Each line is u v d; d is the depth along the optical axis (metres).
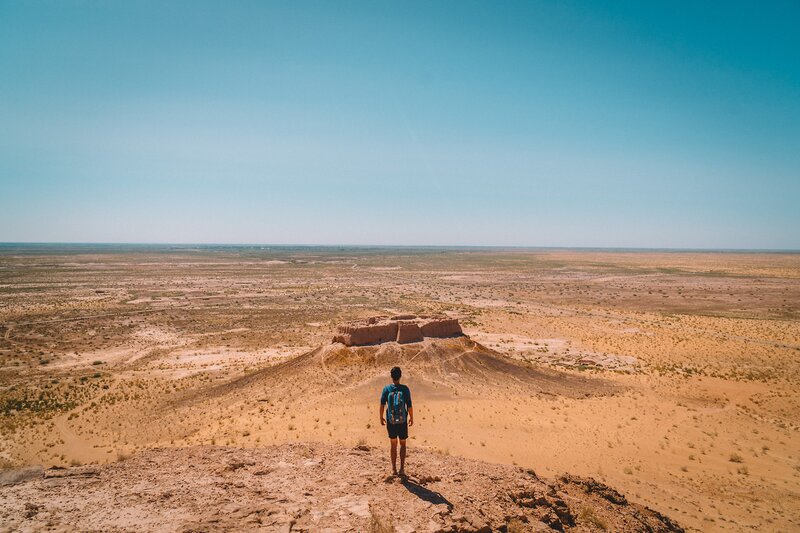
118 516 8.30
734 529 16.98
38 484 10.13
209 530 7.67
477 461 14.92
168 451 13.79
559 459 23.44
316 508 8.81
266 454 13.34
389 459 13.43
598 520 11.37
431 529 8.05
